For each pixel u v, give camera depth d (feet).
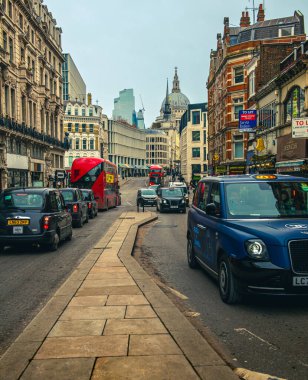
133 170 541.34
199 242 26.50
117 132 485.56
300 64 76.07
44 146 155.12
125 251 34.35
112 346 13.50
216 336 15.66
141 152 581.53
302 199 22.43
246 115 104.37
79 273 25.41
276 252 18.16
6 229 36.24
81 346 13.50
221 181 23.82
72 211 59.77
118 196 132.26
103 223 67.56
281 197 22.49
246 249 18.56
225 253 20.16
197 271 28.68
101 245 38.14
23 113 134.72
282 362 13.24
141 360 12.40
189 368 11.87
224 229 20.94
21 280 26.09
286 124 84.84
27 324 17.35
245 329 16.44
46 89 159.84
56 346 13.52
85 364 12.14
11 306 20.16
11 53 123.65
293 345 14.73
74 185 99.04
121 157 502.38
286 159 81.56
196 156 360.07
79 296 19.92
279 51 115.03
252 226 19.80
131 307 18.04
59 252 37.76
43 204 37.86
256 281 18.15
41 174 154.30
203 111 358.23
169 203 92.68
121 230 51.44
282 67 91.30
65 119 327.47
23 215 36.45
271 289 18.02
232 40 160.35
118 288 21.53
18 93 128.57
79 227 60.70
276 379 11.93
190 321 17.48
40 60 153.89
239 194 22.79
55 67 180.04
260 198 22.50
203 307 19.62
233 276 19.20
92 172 99.09
